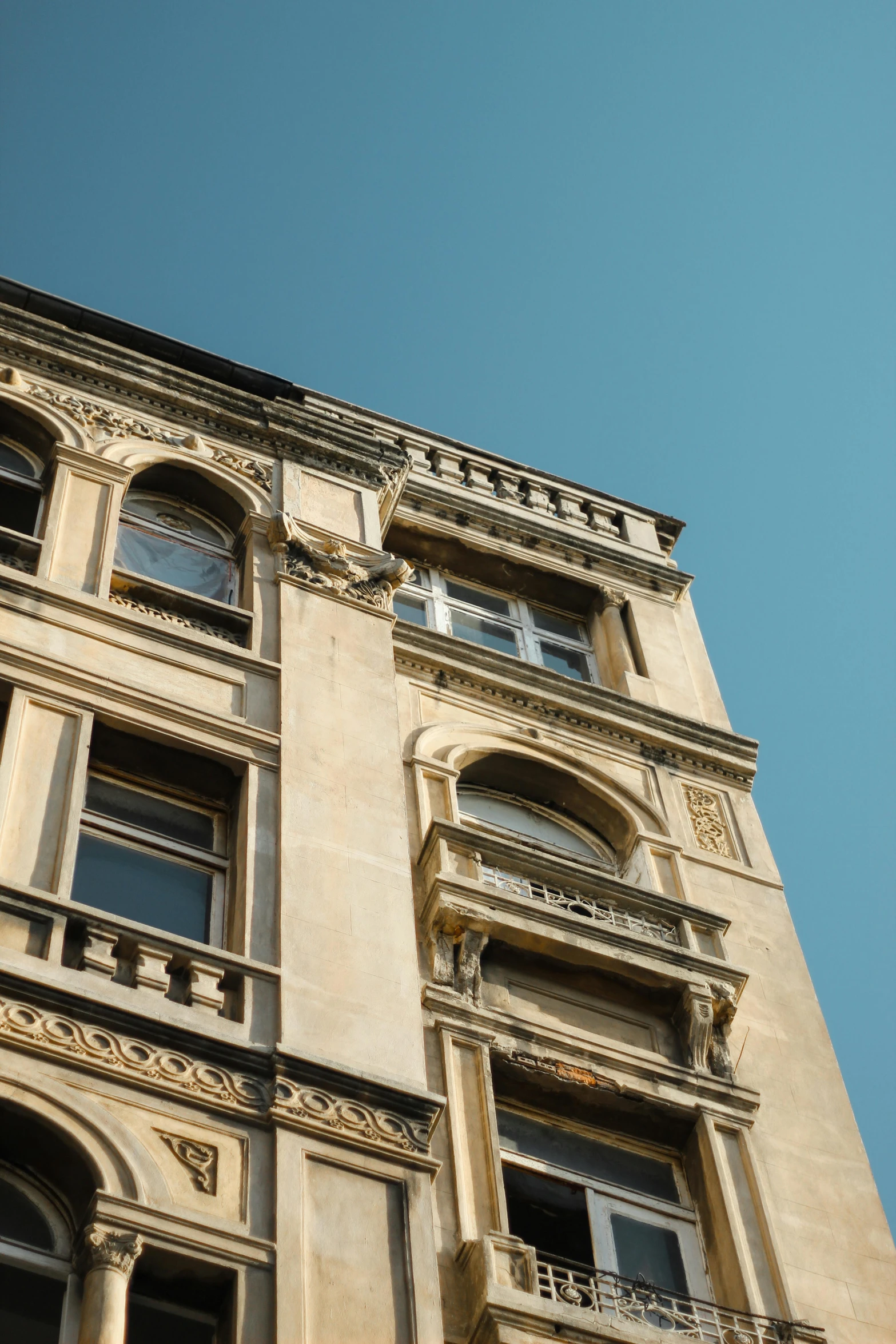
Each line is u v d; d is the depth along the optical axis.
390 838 20.77
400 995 18.80
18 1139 16.17
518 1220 20.16
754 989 24.20
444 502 32.31
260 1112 17.06
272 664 22.84
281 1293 15.54
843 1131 22.36
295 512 26.66
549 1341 17.39
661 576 32.94
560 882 23.88
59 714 20.69
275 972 18.39
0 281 28.80
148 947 18.05
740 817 27.83
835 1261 20.53
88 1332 14.70
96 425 26.75
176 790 21.17
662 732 28.62
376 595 25.25
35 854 18.83
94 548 23.78
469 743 26.56
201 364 29.69
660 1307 19.34
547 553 32.59
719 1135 21.55
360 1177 16.91
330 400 33.78
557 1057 21.47
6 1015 16.83
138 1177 16.02
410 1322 15.81
